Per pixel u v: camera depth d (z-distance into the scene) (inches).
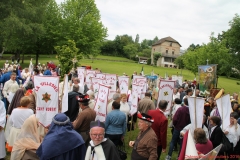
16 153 191.0
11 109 292.7
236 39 1056.2
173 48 3705.7
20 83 496.1
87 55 1770.4
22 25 1274.6
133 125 399.9
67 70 1035.9
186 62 1537.9
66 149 134.6
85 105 237.8
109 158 139.0
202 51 1349.7
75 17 1656.0
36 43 1695.4
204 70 738.2
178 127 280.5
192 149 160.9
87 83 512.1
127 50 4018.2
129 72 2022.6
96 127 138.8
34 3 1502.2
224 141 237.0
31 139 197.0
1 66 1541.6
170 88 350.9
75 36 1651.1
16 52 1998.0
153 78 890.1
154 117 230.8
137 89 392.8
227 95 277.7
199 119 242.4
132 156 181.9
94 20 1710.1
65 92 268.1
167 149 340.2
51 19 1686.8
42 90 246.8
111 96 391.9
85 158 141.3
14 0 1334.9
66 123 140.6
